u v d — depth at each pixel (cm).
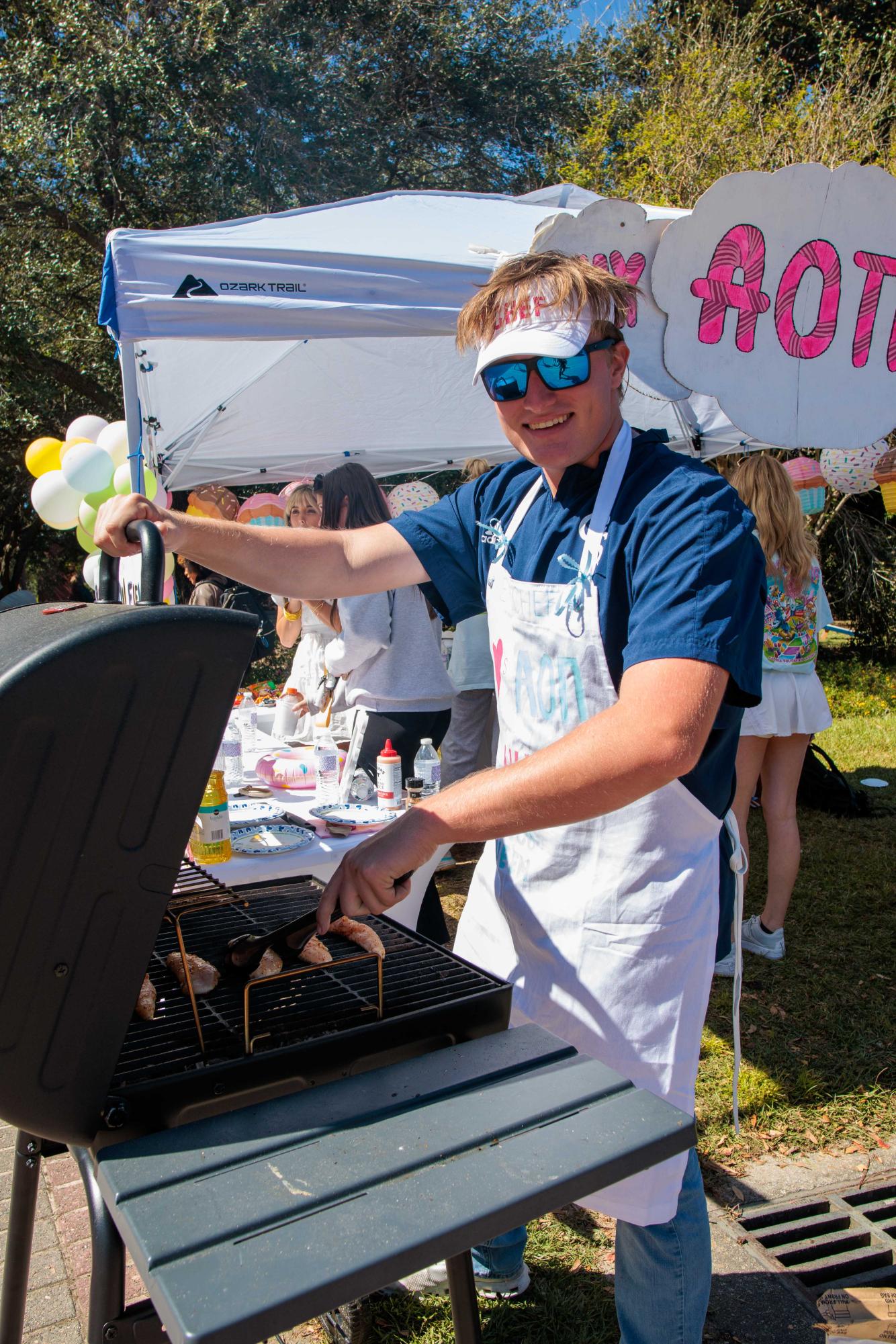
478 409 661
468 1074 116
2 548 1762
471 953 180
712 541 130
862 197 245
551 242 243
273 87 1248
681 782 148
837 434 258
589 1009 154
